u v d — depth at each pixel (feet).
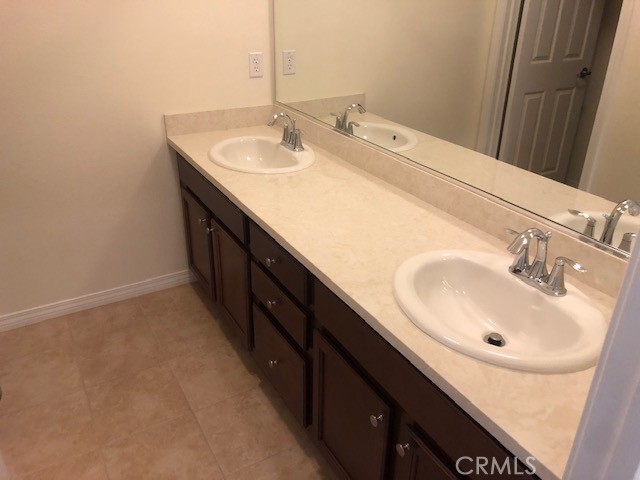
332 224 5.19
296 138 7.32
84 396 6.66
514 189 4.77
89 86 7.20
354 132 6.93
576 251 4.18
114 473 5.63
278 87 8.41
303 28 7.37
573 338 3.60
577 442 1.79
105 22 6.97
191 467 5.73
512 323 4.14
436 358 3.27
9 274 7.71
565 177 4.29
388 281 4.17
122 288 8.71
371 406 4.10
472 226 5.19
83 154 7.55
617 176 3.88
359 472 4.62
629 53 3.73
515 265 4.17
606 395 1.62
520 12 4.42
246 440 6.08
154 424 6.27
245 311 6.56
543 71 4.32
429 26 5.34
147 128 7.84
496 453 2.85
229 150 7.69
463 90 5.12
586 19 3.93
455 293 4.49
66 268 8.11
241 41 7.97
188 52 7.65
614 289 3.93
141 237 8.55
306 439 6.12
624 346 1.53
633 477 1.57
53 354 7.43
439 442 3.33
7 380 6.91
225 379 7.03
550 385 3.05
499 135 4.82
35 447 5.91
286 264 5.01
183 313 8.45
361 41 6.37
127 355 7.45
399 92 5.94
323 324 4.62
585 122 4.07
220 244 6.98
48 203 7.59
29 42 6.64
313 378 5.11
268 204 5.65
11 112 6.87
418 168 5.84
